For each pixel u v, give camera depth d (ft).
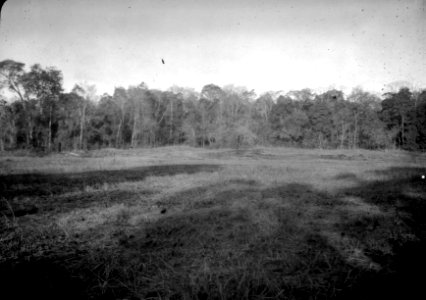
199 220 15.25
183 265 10.02
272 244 11.91
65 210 17.25
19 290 8.19
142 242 12.09
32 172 36.11
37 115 106.22
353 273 9.46
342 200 20.54
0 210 17.01
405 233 13.23
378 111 127.24
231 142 133.28
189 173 36.37
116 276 9.20
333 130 136.26
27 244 11.59
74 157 73.31
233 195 21.84
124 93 142.82
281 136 144.66
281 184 27.14
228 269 9.60
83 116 116.98
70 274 9.20
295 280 9.04
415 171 38.86
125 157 75.41
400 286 8.52
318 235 13.09
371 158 76.43
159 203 19.48
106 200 20.24
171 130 154.71
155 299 7.97
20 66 95.86
